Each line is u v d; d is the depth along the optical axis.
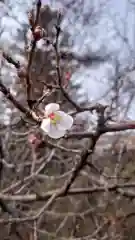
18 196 3.90
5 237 5.37
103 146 6.16
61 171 6.36
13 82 3.04
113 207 5.97
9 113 5.07
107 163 6.07
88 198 6.50
